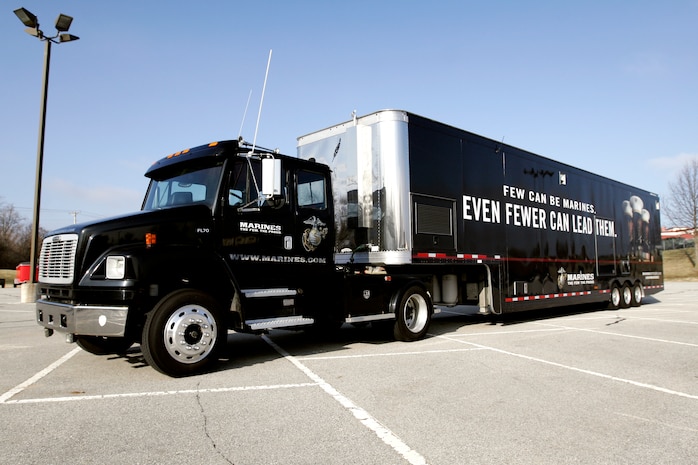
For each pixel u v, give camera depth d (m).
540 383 5.81
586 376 6.18
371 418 4.48
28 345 8.45
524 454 3.70
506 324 11.66
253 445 3.81
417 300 9.05
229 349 8.13
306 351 7.89
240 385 5.61
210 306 6.16
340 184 8.73
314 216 7.67
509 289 10.68
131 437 3.96
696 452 3.78
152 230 6.07
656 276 17.48
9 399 5.01
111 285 5.58
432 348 8.12
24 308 16.27
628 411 4.79
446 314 14.56
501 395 5.29
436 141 9.20
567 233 12.84
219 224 6.54
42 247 6.52
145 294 5.69
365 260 8.35
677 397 5.28
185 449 3.72
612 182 15.20
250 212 6.85
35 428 4.15
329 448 3.77
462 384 5.73
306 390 5.42
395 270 8.89
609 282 14.59
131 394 5.20
